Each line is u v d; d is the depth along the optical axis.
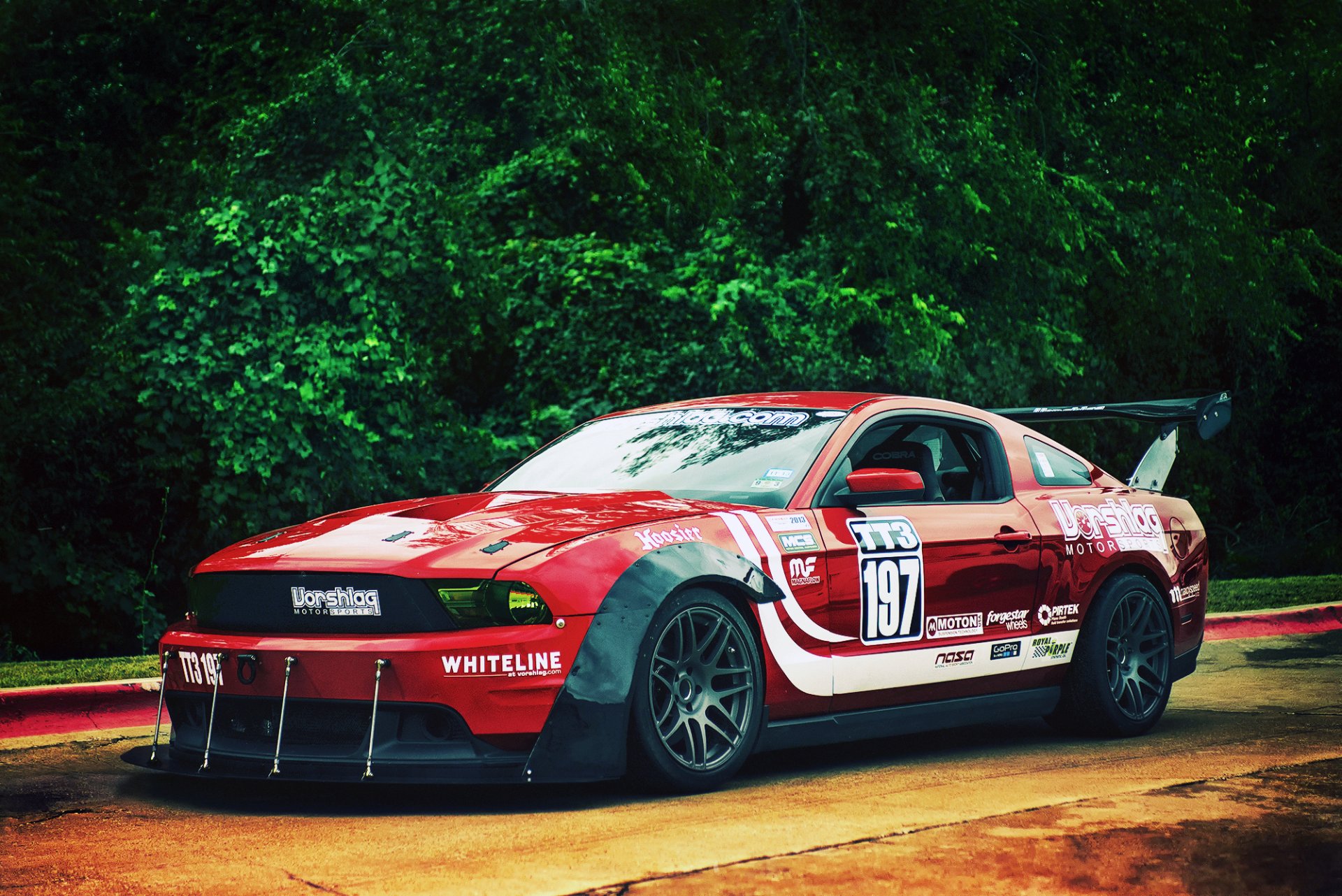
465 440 12.99
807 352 13.90
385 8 13.95
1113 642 6.10
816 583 4.97
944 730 6.29
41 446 11.46
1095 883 3.48
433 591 4.32
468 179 14.50
